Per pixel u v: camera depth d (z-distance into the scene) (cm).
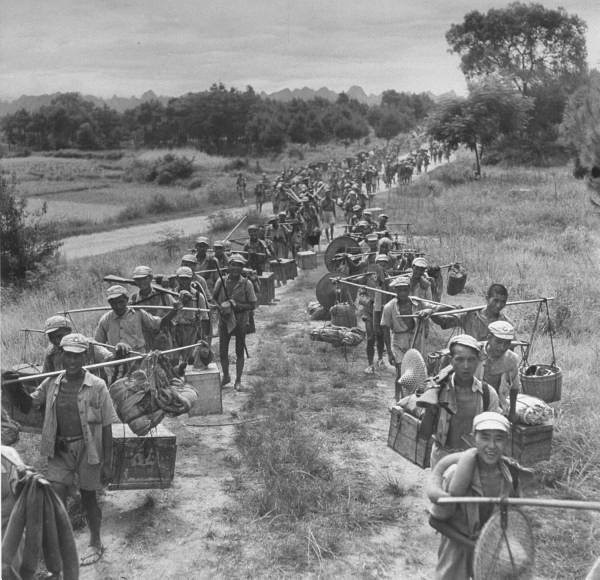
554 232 2398
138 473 658
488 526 405
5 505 489
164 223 3878
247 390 1036
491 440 424
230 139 11081
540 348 1150
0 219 2288
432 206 3250
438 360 752
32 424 650
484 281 1675
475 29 4809
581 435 785
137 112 13012
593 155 1670
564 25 4650
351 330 1234
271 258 1878
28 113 12888
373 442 837
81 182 7275
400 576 572
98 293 1867
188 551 610
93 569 582
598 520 646
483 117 4403
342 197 3497
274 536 632
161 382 675
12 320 1544
